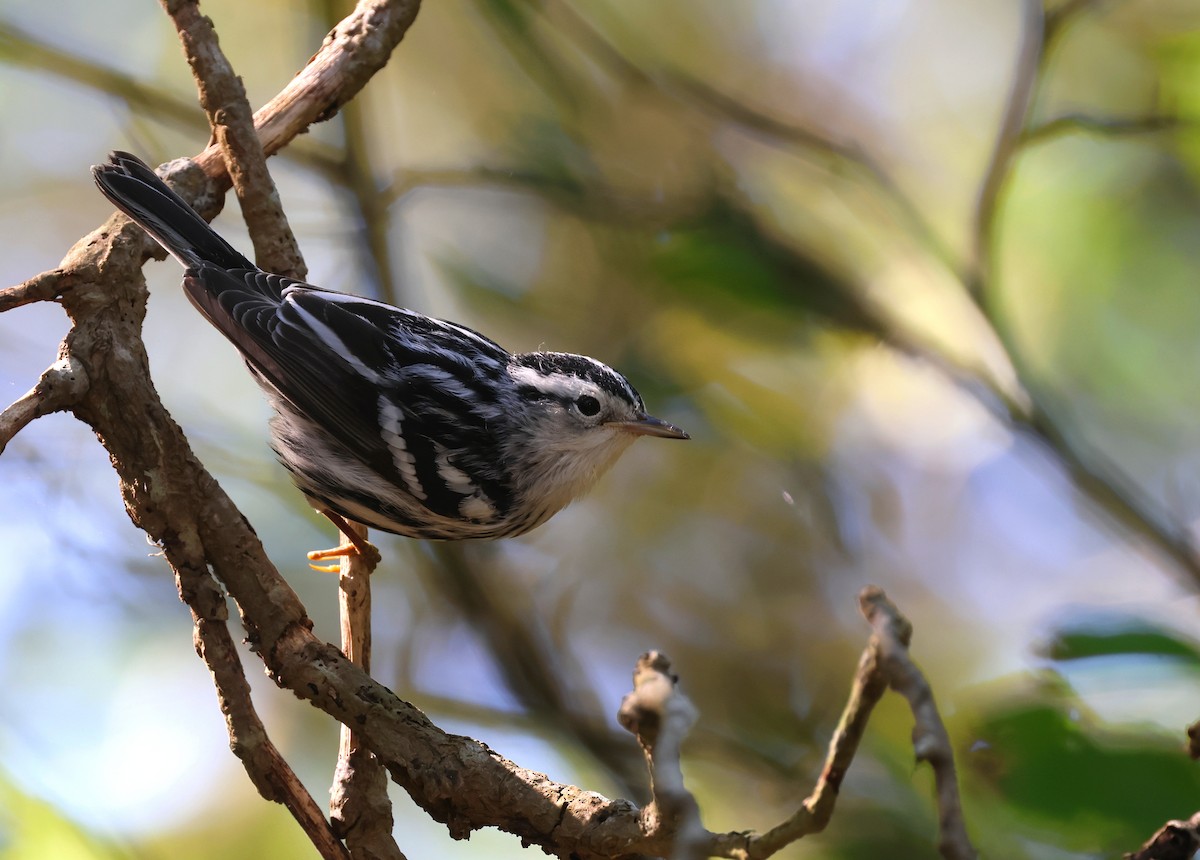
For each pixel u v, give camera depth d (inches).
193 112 455.8
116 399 256.8
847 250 519.2
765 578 519.2
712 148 509.4
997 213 441.1
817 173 529.3
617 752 458.0
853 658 505.4
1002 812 306.3
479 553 471.2
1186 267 502.0
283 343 318.7
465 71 535.5
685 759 441.4
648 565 522.3
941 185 538.9
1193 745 215.3
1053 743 275.6
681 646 512.1
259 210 314.8
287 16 527.5
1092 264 507.2
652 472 529.0
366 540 310.0
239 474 480.7
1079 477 431.2
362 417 334.6
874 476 537.0
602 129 519.8
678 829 181.0
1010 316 500.1
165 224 297.0
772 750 475.8
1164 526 429.7
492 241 541.6
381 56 322.0
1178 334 505.7
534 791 237.9
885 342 468.4
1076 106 512.4
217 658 257.3
